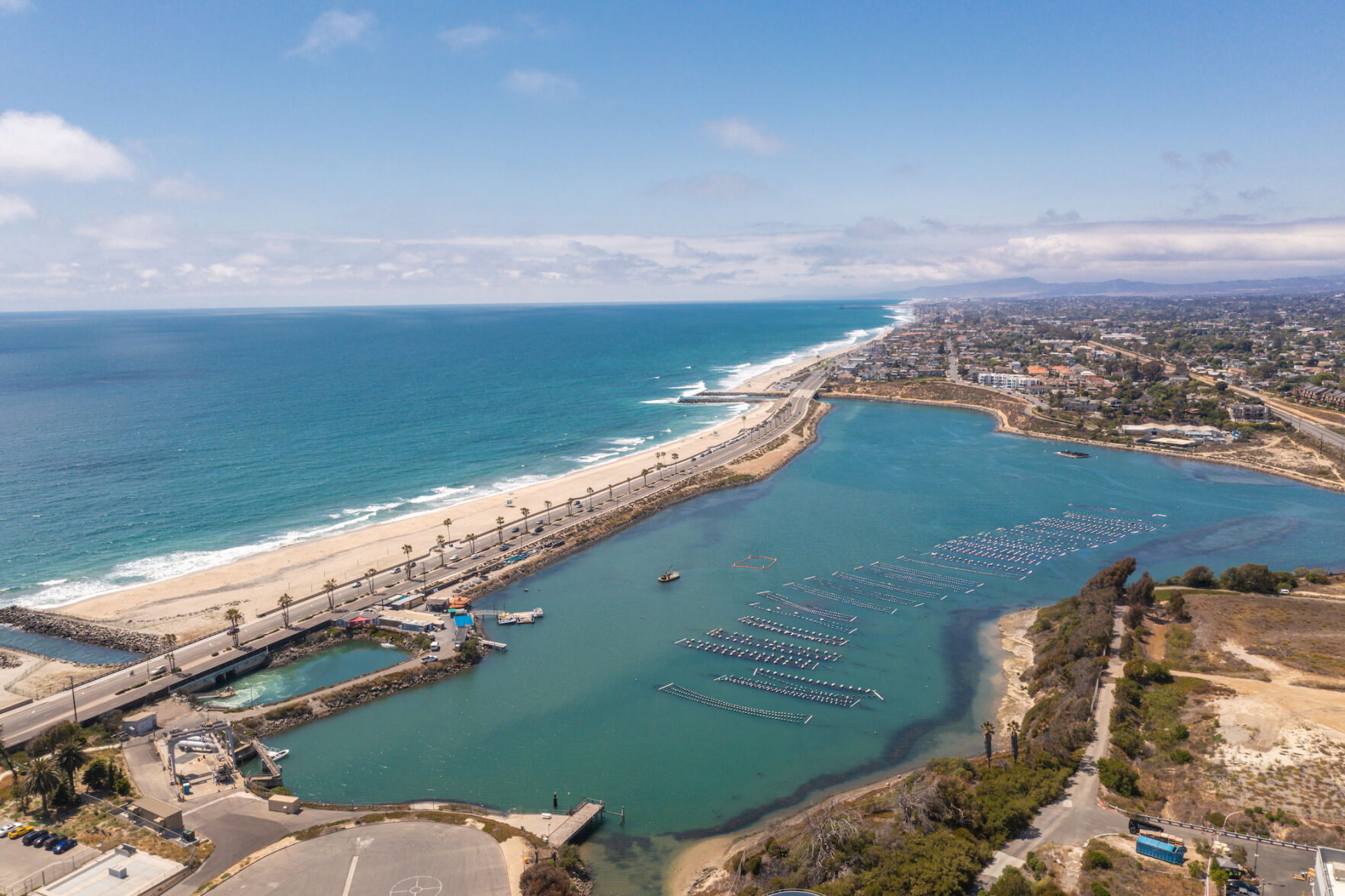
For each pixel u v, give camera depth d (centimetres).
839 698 13962
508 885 8769
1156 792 10250
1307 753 10588
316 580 18862
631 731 12862
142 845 9338
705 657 15525
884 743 12581
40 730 12094
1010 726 12850
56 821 9850
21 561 19862
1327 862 7894
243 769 11606
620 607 17925
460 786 11394
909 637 16425
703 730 12938
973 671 14962
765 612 17688
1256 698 12119
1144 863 8738
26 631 16175
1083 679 12912
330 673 14938
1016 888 8069
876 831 9556
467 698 13938
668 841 10225
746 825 10562
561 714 13425
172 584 18438
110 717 12612
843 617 17400
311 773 11656
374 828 9831
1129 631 15325
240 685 14438
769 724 13125
